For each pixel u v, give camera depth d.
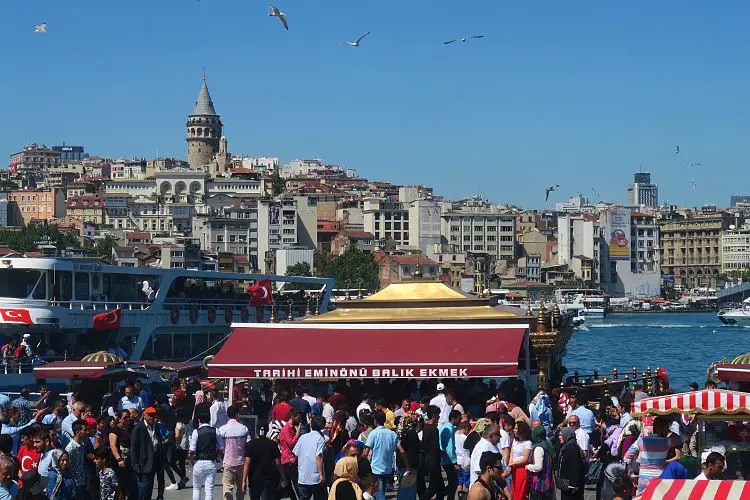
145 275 73.44
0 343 66.25
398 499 33.66
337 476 28.53
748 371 43.31
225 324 80.19
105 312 69.19
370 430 33.94
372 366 42.50
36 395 61.00
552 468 30.73
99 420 36.56
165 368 59.94
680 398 29.16
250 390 53.34
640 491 29.14
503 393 45.75
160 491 35.97
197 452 33.50
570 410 40.69
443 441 34.97
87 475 31.66
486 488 26.03
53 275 66.94
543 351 47.41
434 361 42.12
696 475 28.97
